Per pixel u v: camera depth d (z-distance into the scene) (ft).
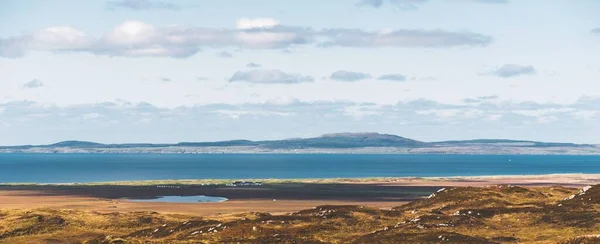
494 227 393.91
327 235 401.90
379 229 410.52
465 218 408.46
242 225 413.80
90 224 506.48
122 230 498.69
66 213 534.78
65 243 455.63
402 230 388.37
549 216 402.93
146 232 448.24
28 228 485.97
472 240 339.98
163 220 527.40
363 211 463.01
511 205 467.93
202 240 366.43
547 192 545.85
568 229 375.04
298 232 402.72
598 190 441.27
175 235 418.92
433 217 417.28
